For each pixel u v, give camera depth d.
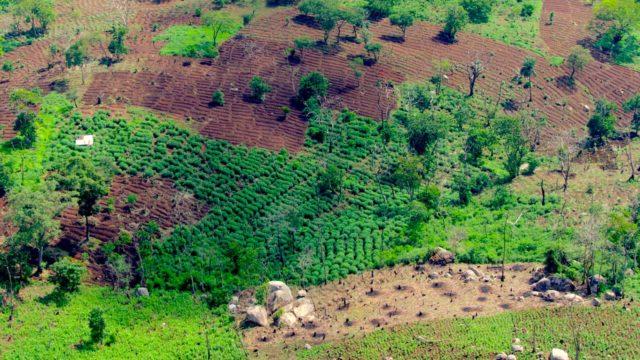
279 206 118.81
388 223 117.62
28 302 98.44
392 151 133.25
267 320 98.56
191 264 108.88
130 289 104.56
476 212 121.12
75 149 126.62
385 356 87.56
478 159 134.50
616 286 97.19
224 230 114.06
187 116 136.88
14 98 132.88
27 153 124.50
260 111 139.25
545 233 113.12
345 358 88.38
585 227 101.81
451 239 112.56
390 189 125.44
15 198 102.19
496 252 109.38
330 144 132.38
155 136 131.50
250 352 92.44
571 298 95.25
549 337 88.19
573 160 138.50
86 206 109.62
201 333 96.88
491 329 90.12
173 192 120.25
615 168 135.50
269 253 111.44
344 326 95.12
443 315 94.06
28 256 103.56
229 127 134.62
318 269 108.25
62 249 109.44
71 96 140.00
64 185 111.12
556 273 100.75
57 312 97.75
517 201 123.38
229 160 126.94
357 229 116.19
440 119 138.12
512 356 84.25
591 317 91.56
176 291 104.94
